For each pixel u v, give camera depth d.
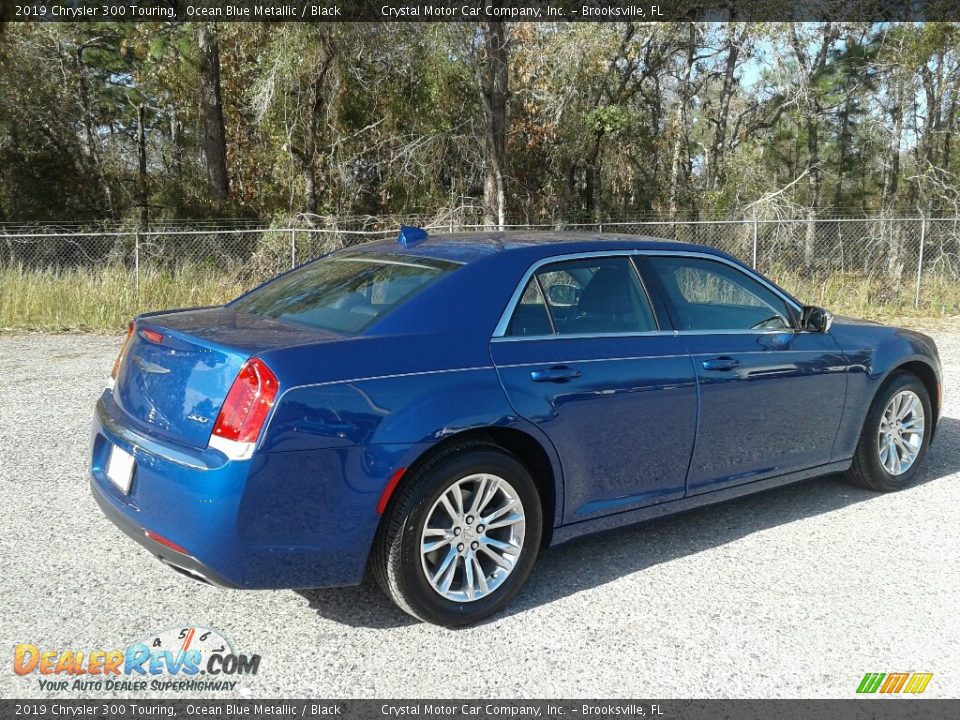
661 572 4.39
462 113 20.91
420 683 3.36
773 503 5.44
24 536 4.64
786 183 25.09
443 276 4.01
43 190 24.27
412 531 3.58
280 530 3.36
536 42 22.39
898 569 4.45
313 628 3.77
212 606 3.95
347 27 19.36
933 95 24.03
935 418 5.89
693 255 4.80
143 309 13.31
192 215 24.52
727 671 3.48
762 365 4.75
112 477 3.75
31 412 7.38
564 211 24.31
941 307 15.46
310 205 21.44
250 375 3.35
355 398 3.46
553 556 4.58
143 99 25.48
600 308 4.31
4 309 12.40
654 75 24.02
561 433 3.98
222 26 21.23
